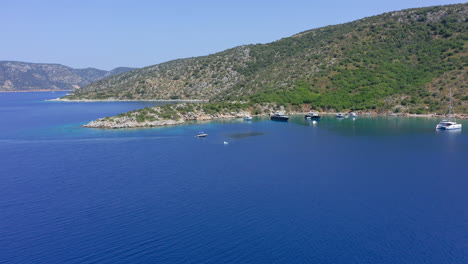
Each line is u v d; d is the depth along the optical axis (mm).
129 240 53062
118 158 99125
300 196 68688
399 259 48562
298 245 51562
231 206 64312
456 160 92625
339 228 56219
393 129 143875
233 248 50844
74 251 50438
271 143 118875
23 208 64438
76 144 119062
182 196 69188
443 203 64875
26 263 47875
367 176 80312
